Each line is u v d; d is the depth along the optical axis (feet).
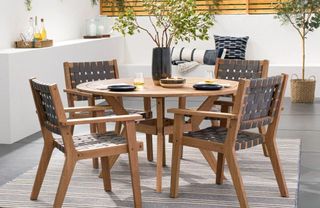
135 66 36.17
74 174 19.75
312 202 17.19
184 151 22.45
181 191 18.04
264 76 22.07
